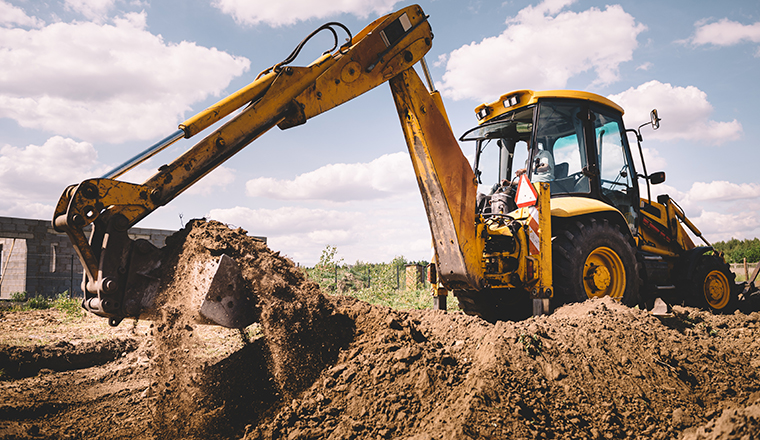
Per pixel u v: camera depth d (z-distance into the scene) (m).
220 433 2.49
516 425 2.32
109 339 5.13
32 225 11.80
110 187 2.70
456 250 4.28
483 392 2.48
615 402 2.72
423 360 2.77
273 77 3.47
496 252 4.52
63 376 4.14
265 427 2.45
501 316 5.38
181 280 2.81
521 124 5.50
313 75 3.56
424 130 4.14
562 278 4.62
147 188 2.85
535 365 2.86
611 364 3.06
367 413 2.48
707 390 2.99
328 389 2.64
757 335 4.03
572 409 2.58
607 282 5.02
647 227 6.27
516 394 2.56
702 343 3.60
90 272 2.70
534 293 4.44
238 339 3.05
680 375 3.09
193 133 3.07
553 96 5.20
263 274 2.94
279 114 3.37
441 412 2.41
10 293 11.81
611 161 5.71
